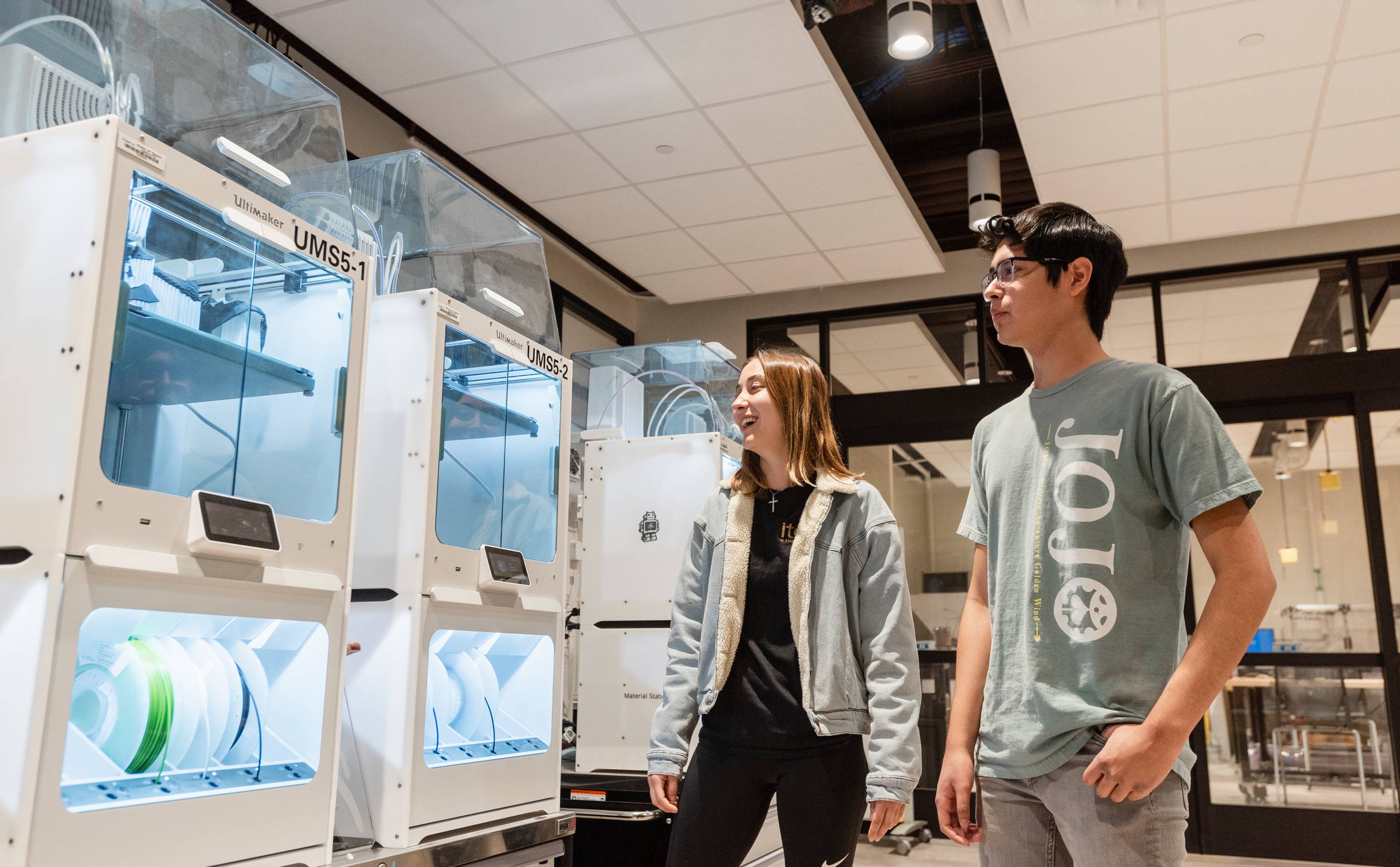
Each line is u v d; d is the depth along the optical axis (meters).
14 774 1.17
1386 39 3.59
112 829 1.26
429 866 1.80
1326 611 5.05
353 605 1.92
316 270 1.72
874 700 1.74
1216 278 5.54
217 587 1.43
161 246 1.48
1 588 1.26
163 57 1.80
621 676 3.34
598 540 3.46
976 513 1.58
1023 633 1.36
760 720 1.73
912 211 5.19
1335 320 5.29
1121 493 1.31
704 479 3.36
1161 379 1.33
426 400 1.96
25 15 1.59
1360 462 5.10
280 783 1.53
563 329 5.91
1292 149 4.38
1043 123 4.18
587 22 3.50
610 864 2.78
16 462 1.28
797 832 1.69
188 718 1.43
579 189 4.74
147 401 1.46
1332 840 4.83
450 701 2.05
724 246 5.37
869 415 6.06
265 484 1.68
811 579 1.79
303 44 3.81
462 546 2.11
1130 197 4.83
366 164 2.53
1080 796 1.24
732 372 4.32
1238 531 1.22
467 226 2.58
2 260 1.35
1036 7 3.44
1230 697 5.12
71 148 1.34
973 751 1.46
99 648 1.41
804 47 3.65
